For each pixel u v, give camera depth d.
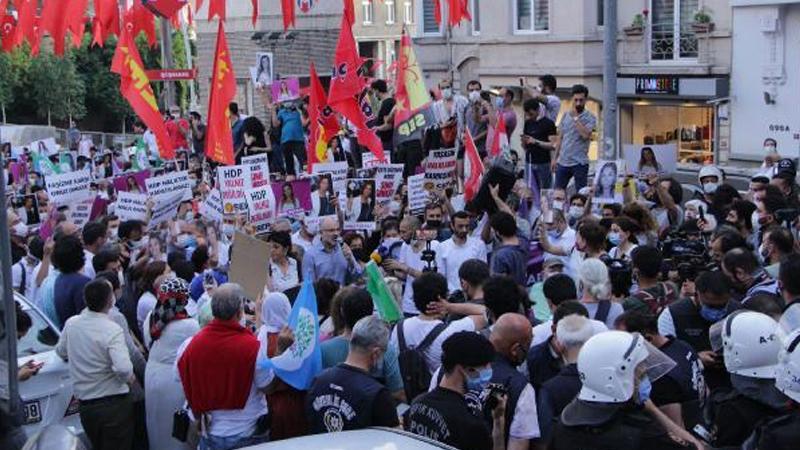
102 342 8.45
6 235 5.97
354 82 15.66
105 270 10.44
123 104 59.28
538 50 35.44
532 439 6.30
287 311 7.81
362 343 6.72
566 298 7.52
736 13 30.64
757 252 10.66
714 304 7.48
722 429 6.22
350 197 14.21
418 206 13.99
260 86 22.47
